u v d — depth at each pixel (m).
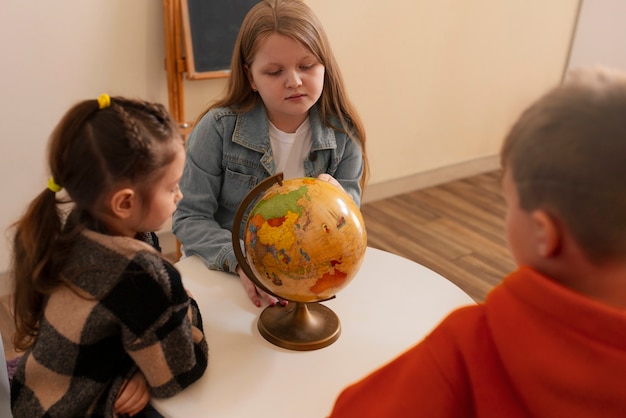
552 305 0.52
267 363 0.93
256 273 0.93
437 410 0.58
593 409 0.51
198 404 0.85
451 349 0.59
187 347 0.86
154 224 0.88
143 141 0.81
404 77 2.96
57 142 0.82
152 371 0.84
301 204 0.89
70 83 2.01
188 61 2.13
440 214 3.03
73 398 0.85
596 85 0.50
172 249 2.48
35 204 0.85
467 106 3.30
